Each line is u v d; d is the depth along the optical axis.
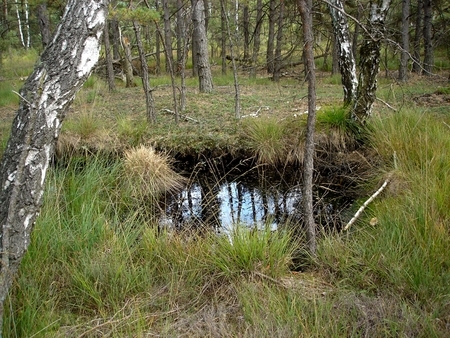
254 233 3.48
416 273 2.87
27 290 2.81
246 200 5.45
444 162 4.51
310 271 3.36
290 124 6.55
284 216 4.83
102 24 2.54
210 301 2.97
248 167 6.32
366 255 3.29
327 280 3.17
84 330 2.64
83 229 3.55
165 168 5.82
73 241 3.43
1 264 2.28
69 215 4.07
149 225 4.39
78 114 7.70
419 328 2.48
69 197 4.36
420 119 5.55
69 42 2.42
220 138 6.54
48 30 9.53
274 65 12.36
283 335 2.43
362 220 4.14
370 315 2.60
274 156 6.19
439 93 8.41
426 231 3.27
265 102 8.66
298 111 7.61
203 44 10.15
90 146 6.32
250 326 2.58
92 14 2.47
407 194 4.09
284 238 3.50
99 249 3.40
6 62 18.33
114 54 14.97
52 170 4.71
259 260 3.28
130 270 3.15
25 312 2.59
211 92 10.27
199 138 6.63
